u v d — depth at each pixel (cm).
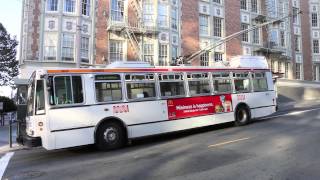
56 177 815
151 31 2706
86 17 2502
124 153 1092
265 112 1728
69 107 1116
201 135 1380
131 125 1242
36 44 2348
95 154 1114
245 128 1491
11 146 1401
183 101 1407
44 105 1088
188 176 747
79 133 1123
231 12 3428
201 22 3181
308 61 4247
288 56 3953
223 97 1553
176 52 2922
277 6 3906
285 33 3991
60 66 2359
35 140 1086
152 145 1228
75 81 1148
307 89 4150
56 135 1080
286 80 3897
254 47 3597
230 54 3356
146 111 1289
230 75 1609
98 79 1194
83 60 2452
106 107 1190
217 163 854
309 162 823
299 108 2566
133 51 2653
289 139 1135
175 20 2953
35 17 2372
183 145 1159
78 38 2070
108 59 2562
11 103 3028
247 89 1673
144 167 859
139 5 2720
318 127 1380
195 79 1470
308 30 4303
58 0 2416
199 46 3105
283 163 822
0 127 2314
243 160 871
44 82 1101
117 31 2616
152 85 1330
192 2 3108
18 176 850
